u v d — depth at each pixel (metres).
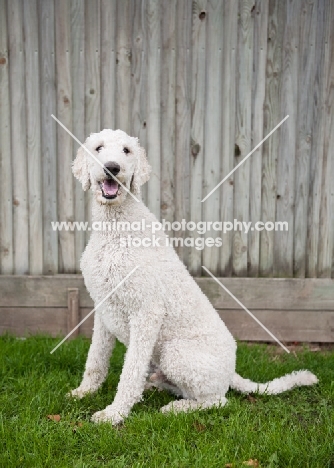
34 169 4.76
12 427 3.08
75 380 3.79
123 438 3.04
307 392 3.80
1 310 4.89
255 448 2.92
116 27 4.56
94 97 4.67
